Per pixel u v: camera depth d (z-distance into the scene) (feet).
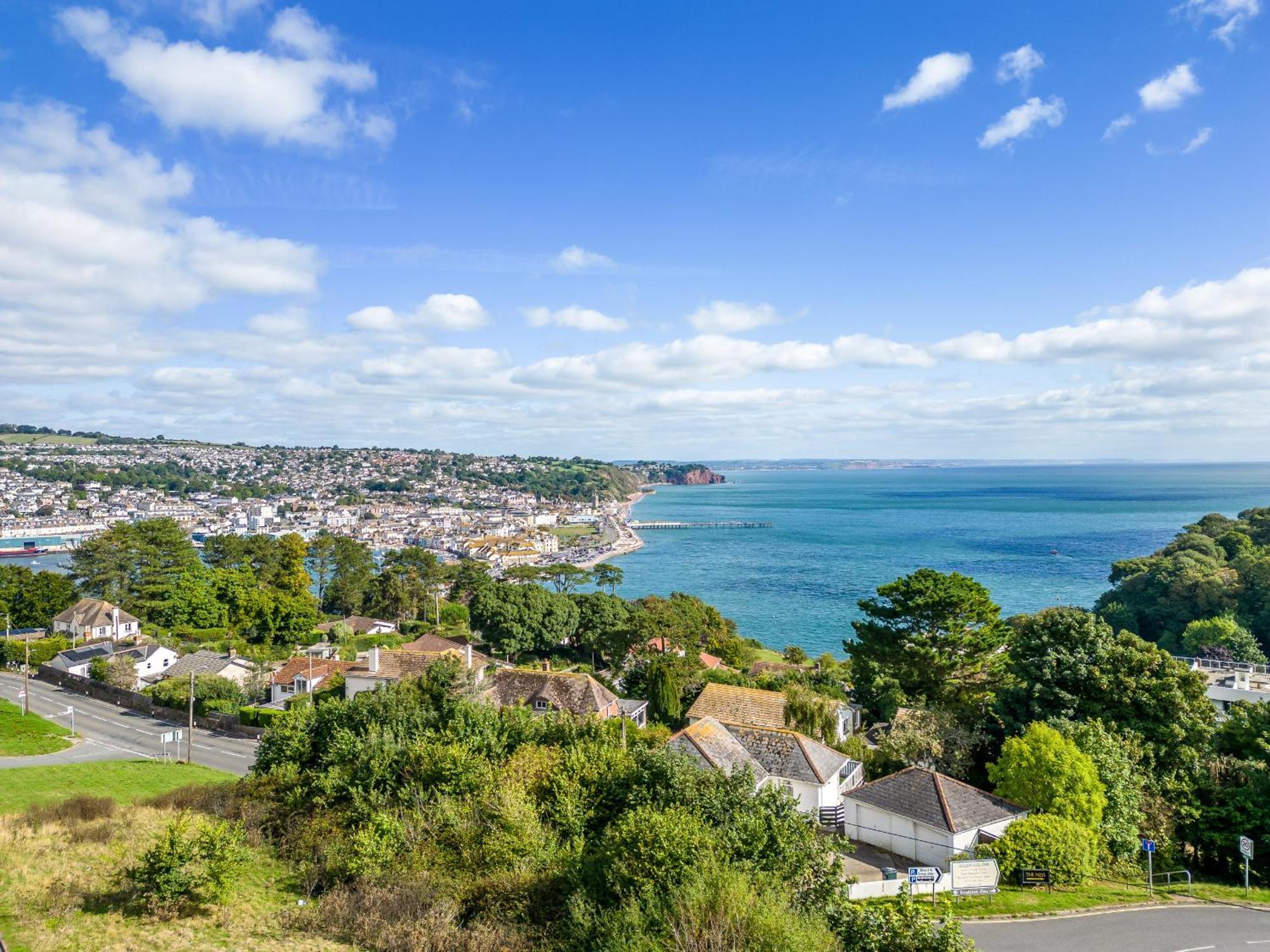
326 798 101.14
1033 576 584.81
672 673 222.69
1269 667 242.37
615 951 55.57
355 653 314.35
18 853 86.89
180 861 74.95
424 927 67.26
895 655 180.96
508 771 96.53
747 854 70.33
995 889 98.02
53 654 295.69
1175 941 84.79
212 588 364.38
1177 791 125.18
